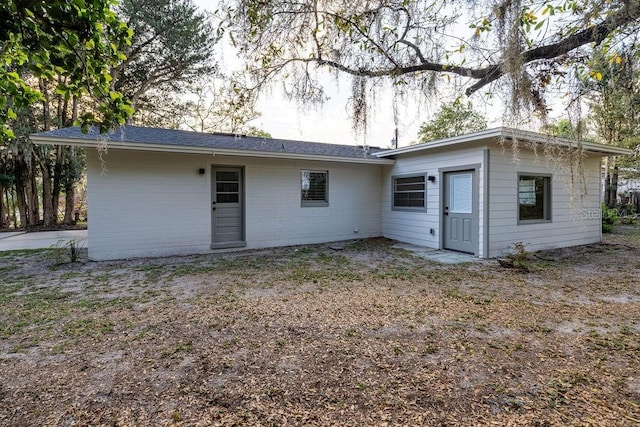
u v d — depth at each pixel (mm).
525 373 2434
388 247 8461
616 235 10367
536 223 7680
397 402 2092
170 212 7402
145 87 13422
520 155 7344
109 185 6809
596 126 11672
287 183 8789
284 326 3320
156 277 5430
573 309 3855
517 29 2789
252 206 8344
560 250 7855
